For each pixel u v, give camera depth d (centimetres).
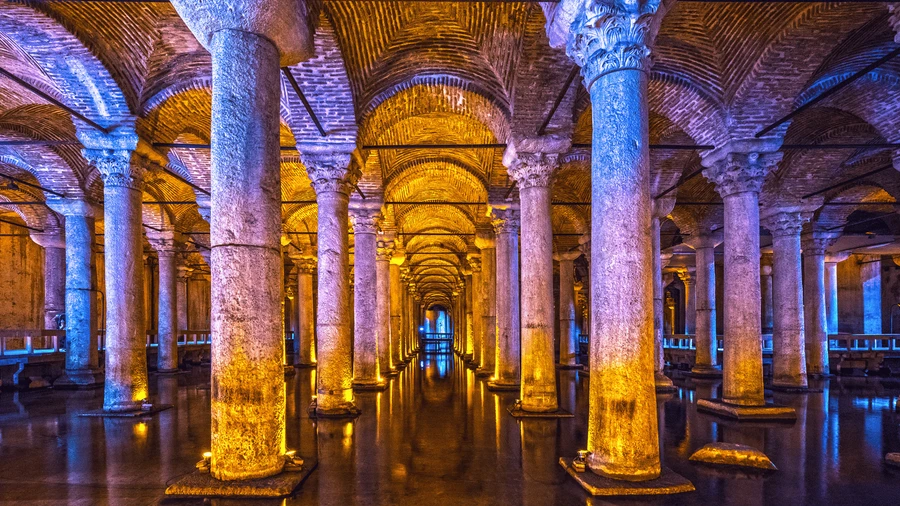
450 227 2444
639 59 559
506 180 1455
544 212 985
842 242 1966
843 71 998
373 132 1131
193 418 963
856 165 1480
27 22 801
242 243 518
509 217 1457
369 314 1401
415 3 873
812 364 1650
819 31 863
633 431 547
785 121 970
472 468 630
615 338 549
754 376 972
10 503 514
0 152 1356
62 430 857
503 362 1423
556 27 630
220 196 518
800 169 1344
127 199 997
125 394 1006
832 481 579
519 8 863
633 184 548
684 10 884
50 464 652
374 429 859
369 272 1403
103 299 2506
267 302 531
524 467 633
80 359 1478
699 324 1753
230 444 527
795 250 1370
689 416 982
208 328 3175
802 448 730
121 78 930
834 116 1205
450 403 1148
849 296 2491
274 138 545
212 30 533
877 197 1753
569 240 2180
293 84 811
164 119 1059
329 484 567
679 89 990
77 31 838
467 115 1140
